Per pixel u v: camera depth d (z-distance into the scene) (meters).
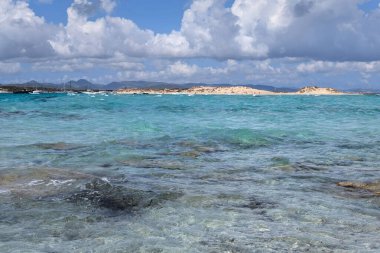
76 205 8.91
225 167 13.70
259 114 46.59
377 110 55.75
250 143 19.73
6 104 64.25
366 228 7.53
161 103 81.31
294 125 30.89
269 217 8.14
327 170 13.30
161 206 8.88
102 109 53.41
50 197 9.49
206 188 10.53
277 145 19.34
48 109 50.41
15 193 9.75
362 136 23.25
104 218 8.08
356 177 12.18
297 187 10.84
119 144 18.78
